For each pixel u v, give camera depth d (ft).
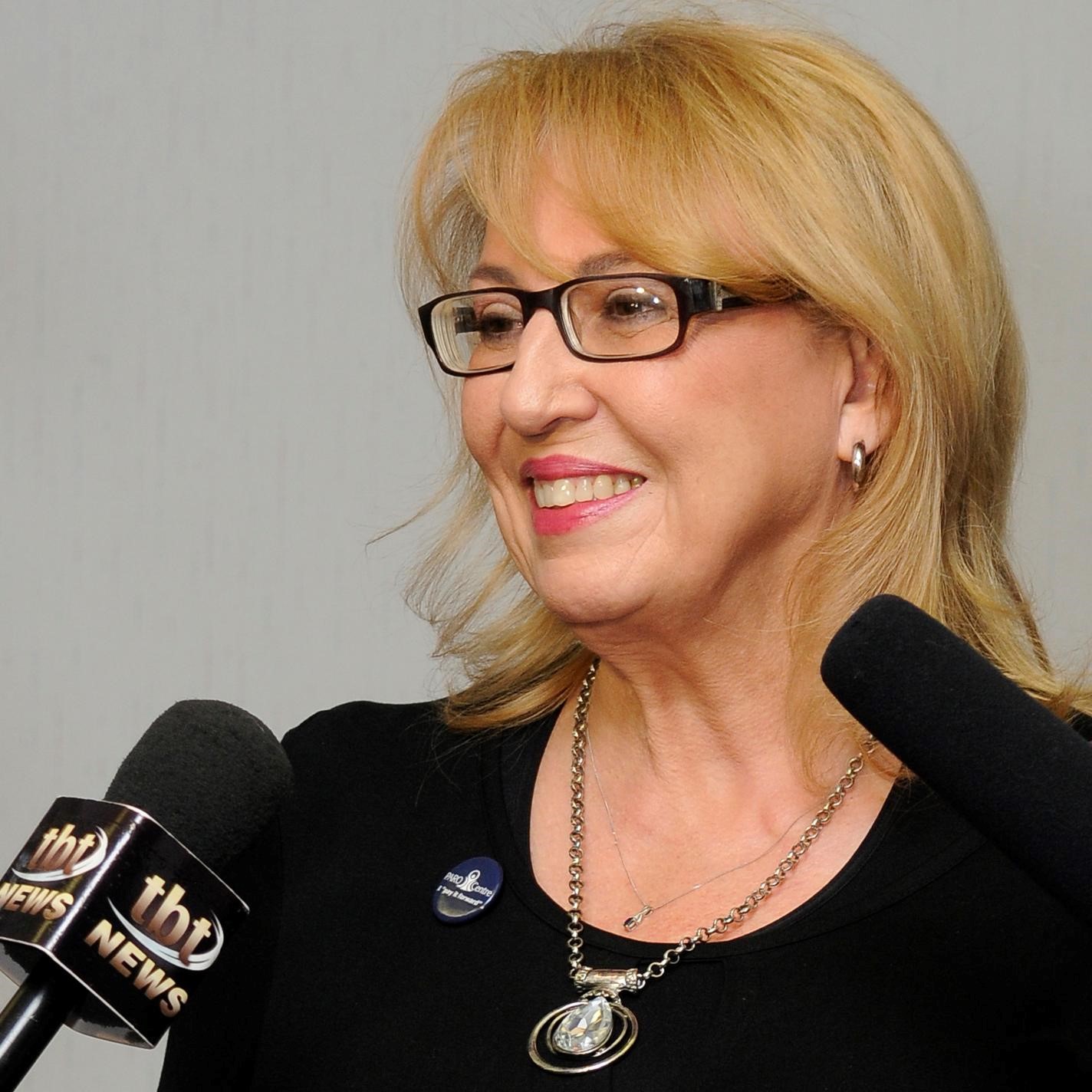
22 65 33.68
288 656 32.81
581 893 19.38
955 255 19.74
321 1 32.71
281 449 32.96
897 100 19.86
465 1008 18.70
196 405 33.24
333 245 32.73
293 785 15.80
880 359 19.45
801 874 18.63
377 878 20.42
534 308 18.62
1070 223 28.48
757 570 19.25
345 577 32.65
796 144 18.57
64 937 13.37
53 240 33.53
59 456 33.58
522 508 19.75
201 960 13.88
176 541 33.22
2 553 33.60
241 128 33.09
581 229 18.57
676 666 19.36
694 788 19.63
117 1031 13.92
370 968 19.56
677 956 18.17
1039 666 20.49
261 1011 19.34
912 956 17.54
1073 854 12.46
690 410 18.16
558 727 21.18
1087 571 28.40
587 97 18.86
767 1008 17.51
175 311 33.32
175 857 13.89
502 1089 17.85
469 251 22.41
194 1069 19.54
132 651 33.27
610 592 18.57
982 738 12.79
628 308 18.45
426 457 32.22
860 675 13.16
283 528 32.91
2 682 33.50
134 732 33.19
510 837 20.15
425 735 22.12
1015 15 28.66
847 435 19.56
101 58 33.50
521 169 18.80
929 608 19.36
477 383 19.51
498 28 31.37
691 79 18.89
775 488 18.81
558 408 18.44
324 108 32.73
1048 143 28.55
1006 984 17.22
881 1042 17.12
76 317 33.55
